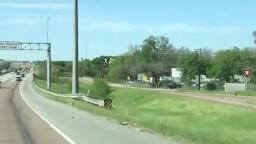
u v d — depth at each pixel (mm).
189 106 64312
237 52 121812
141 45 175375
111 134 19844
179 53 169250
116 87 111438
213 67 122688
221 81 121438
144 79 157875
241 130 34156
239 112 51688
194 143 15852
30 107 42938
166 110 63312
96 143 17016
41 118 30219
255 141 16953
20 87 104000
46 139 18703
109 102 38906
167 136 18375
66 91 82938
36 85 98312
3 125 25562
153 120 24172
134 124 23500
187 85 127625
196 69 123000
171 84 124938
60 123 26156
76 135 19875
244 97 75562
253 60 117062
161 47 173000
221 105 59750
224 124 42844
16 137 19750
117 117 27250
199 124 40281
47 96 64062
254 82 105250
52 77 140750
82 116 30891
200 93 90812
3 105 46625
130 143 16641
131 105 78688
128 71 166625
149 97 82312
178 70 139625
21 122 27453
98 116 30266
